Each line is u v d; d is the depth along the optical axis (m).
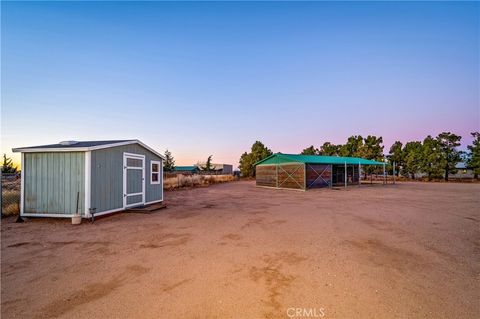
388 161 37.22
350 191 18.77
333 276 3.86
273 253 4.91
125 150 9.95
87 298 3.26
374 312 2.90
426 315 2.84
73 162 8.40
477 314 2.85
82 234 6.48
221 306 3.04
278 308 2.99
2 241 5.88
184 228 7.02
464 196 14.62
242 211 9.84
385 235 6.20
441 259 4.59
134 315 2.87
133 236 6.24
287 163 21.89
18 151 8.53
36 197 8.54
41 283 3.69
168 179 27.58
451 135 30.25
